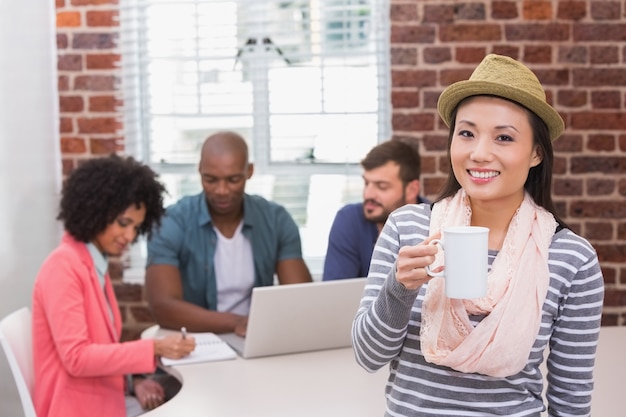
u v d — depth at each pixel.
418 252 1.25
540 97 1.38
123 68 3.52
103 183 2.36
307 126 3.60
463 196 1.46
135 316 3.56
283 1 3.53
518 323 1.35
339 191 3.61
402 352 1.43
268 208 3.09
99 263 2.41
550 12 3.38
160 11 3.53
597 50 3.39
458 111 1.41
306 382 2.21
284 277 3.06
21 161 3.18
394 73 3.43
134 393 2.79
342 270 2.95
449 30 3.40
